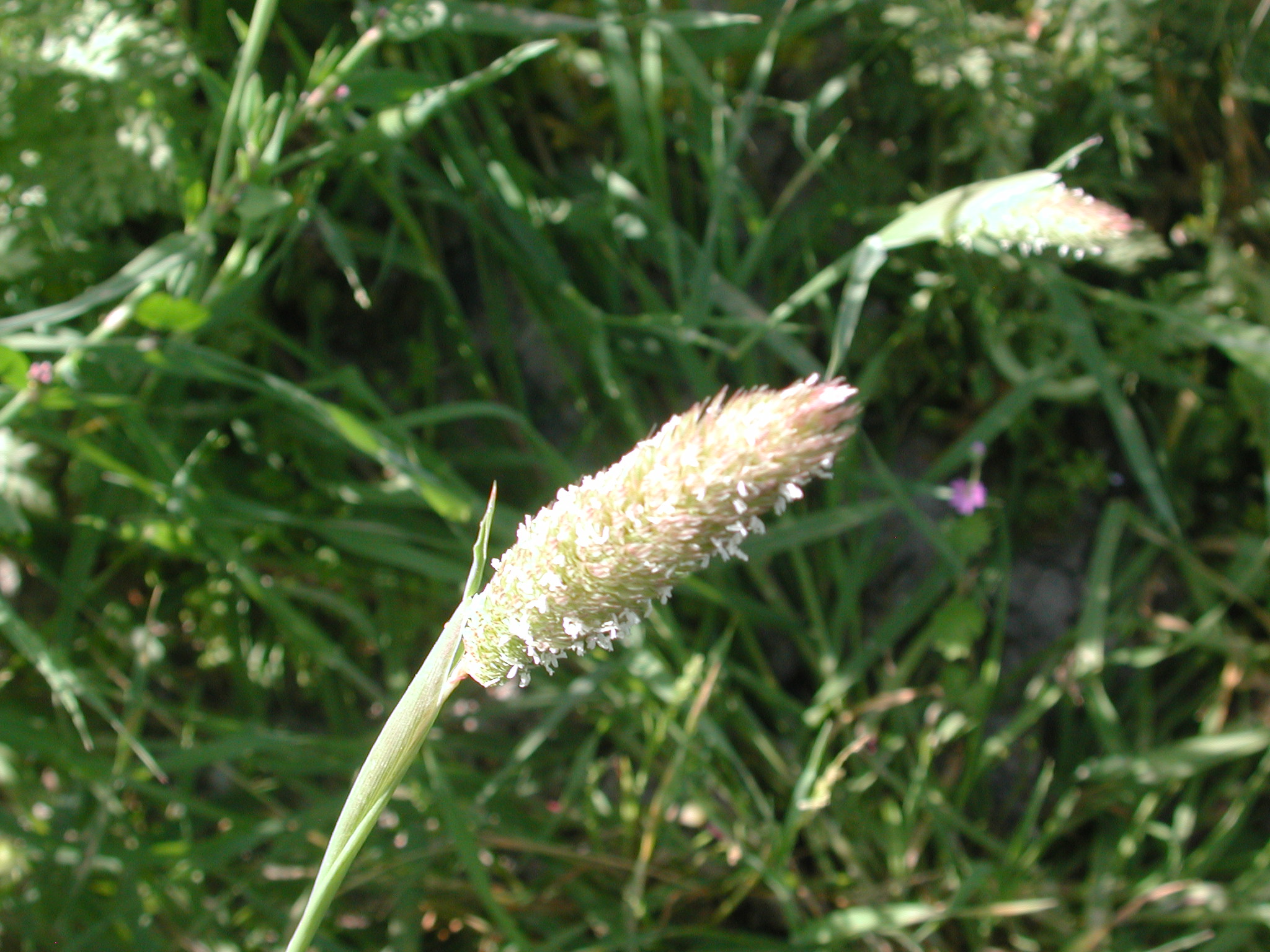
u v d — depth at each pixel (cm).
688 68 37
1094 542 42
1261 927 35
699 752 34
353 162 37
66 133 33
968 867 35
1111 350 41
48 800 34
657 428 40
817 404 14
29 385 28
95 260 36
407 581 38
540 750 38
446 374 42
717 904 36
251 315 36
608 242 40
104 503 35
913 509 35
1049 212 25
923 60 38
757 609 37
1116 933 35
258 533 36
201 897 33
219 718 35
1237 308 40
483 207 40
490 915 34
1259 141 44
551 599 15
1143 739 38
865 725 37
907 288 42
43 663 29
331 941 33
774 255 42
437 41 38
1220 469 41
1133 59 41
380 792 16
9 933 32
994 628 38
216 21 37
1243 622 40
